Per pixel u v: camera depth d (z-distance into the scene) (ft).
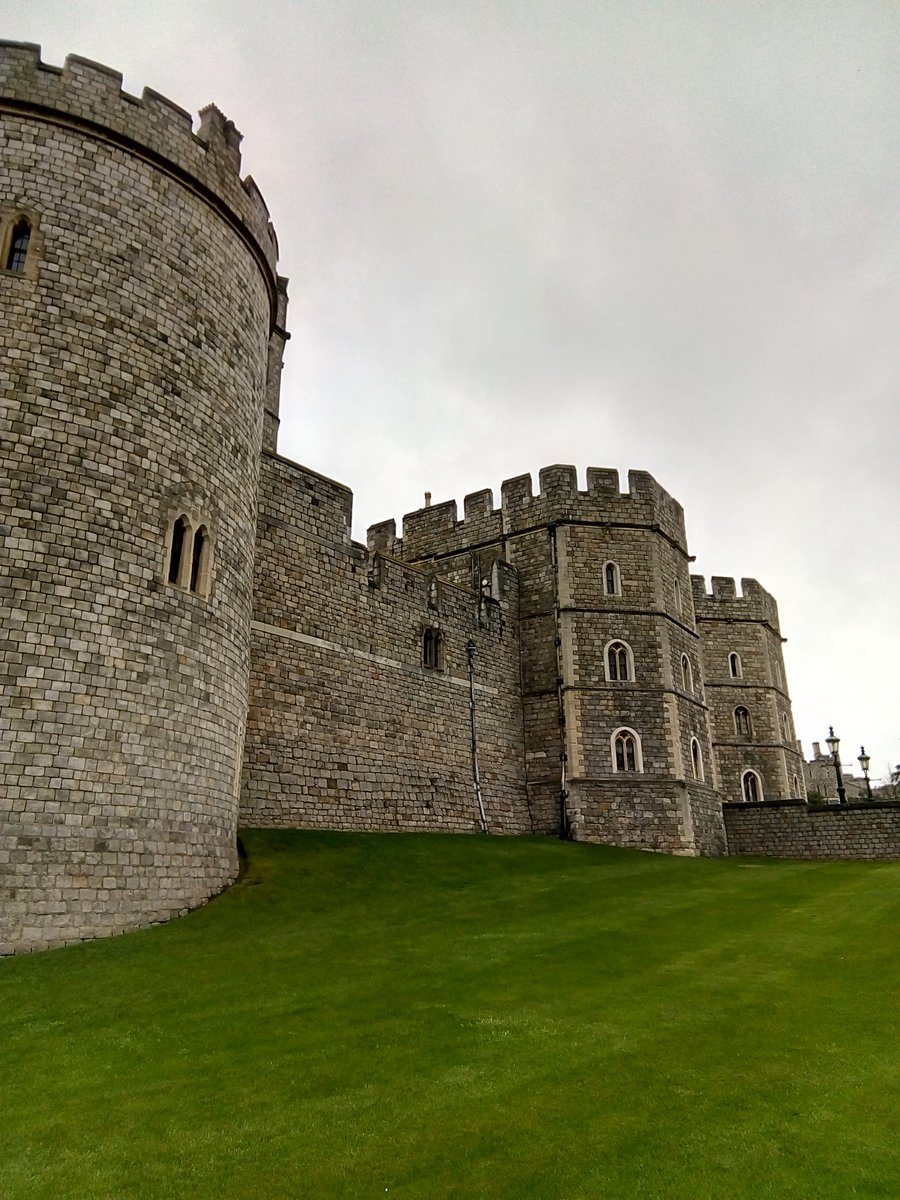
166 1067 26.94
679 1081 25.00
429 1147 21.47
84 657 45.19
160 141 55.21
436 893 56.54
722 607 142.61
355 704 79.25
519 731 99.66
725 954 39.81
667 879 65.82
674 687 100.42
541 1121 22.67
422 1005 32.35
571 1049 27.61
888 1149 20.75
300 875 56.18
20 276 48.42
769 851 99.19
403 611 87.71
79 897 42.24
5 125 50.78
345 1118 23.13
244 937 42.91
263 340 65.00
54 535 45.65
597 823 93.20
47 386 47.44
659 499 108.37
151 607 48.73
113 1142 22.15
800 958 38.75
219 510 55.06
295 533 77.36
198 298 56.13
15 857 40.93
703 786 100.99
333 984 35.27
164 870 46.26
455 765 89.20
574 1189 19.40
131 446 49.80
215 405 56.08
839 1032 28.73
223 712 53.36
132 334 51.42
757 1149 20.94
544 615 102.42
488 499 111.24
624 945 41.75
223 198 58.80
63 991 34.58
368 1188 19.76
